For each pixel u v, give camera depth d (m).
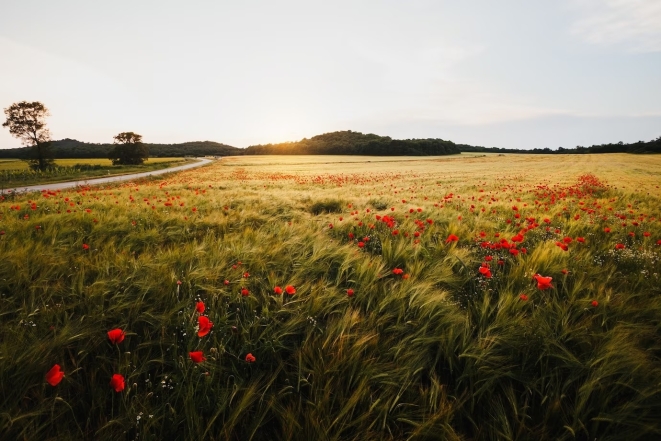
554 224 6.55
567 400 1.99
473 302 2.90
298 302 2.85
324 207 9.45
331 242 4.42
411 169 47.12
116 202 8.37
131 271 3.13
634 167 43.28
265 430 1.85
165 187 15.27
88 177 32.84
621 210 8.33
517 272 3.33
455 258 3.87
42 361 1.92
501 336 2.30
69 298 2.71
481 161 73.81
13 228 4.73
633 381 1.95
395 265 3.93
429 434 1.69
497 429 1.77
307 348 2.21
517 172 35.75
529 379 2.11
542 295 2.88
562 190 12.83
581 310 2.61
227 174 36.50
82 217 5.62
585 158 77.12
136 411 1.76
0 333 2.16
